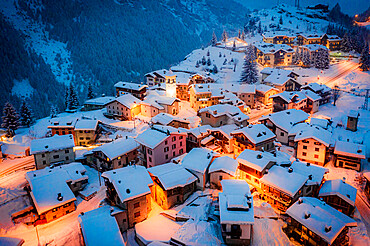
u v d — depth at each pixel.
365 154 55.69
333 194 43.53
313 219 37.06
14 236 42.12
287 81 103.12
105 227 38.00
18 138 82.19
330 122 76.88
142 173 46.97
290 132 65.25
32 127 91.44
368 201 47.16
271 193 45.38
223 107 72.62
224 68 145.00
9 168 64.38
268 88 99.56
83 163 63.78
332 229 35.34
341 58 144.88
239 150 60.84
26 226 44.53
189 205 46.38
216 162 51.19
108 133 77.69
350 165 55.81
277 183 44.31
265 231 39.78
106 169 57.72
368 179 47.22
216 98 91.06
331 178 53.00
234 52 168.88
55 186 48.59
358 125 73.69
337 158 56.81
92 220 39.12
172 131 57.47
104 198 50.31
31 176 52.16
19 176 59.59
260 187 47.59
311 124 67.25
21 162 67.75
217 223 41.69
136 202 42.75
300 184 43.25
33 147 58.81
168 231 40.72
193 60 168.25
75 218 46.09
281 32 183.00
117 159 57.12
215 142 65.62
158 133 56.91
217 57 164.38
